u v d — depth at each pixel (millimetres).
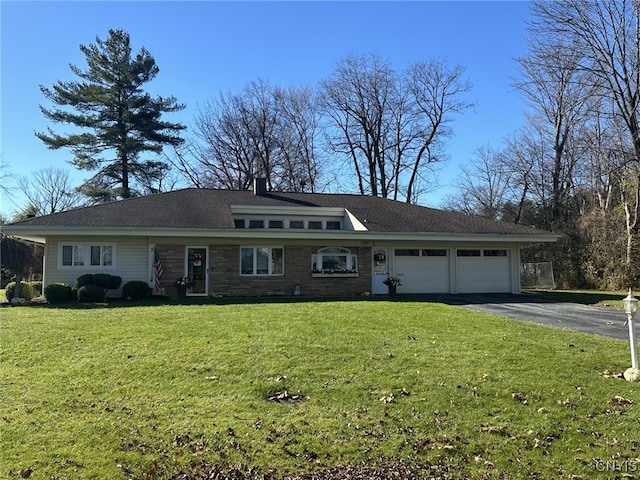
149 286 18484
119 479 4250
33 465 4438
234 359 7738
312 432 5199
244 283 19516
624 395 6367
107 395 6223
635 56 25688
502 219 42812
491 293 22281
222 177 41000
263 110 41594
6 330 10016
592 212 29156
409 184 42156
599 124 33031
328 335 9477
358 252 20859
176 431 5164
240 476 4352
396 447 4895
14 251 30953
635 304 7227
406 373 7137
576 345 9016
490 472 4457
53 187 51375
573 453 4809
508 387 6578
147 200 21141
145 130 36156
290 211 22156
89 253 18500
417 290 21562
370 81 41688
